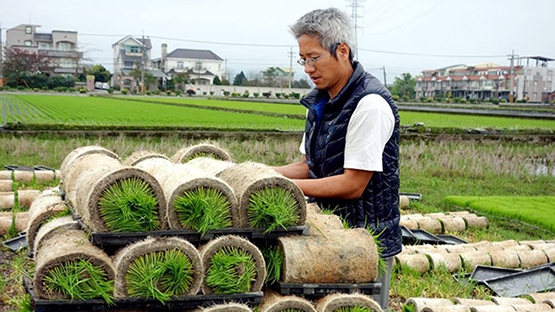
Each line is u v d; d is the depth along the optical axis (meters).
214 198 2.91
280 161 16.22
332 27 3.46
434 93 102.75
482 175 14.80
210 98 67.75
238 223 2.97
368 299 3.04
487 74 98.00
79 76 95.94
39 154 14.45
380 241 3.62
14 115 27.81
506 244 7.80
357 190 3.53
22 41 101.12
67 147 15.51
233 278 2.88
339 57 3.52
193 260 2.81
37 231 3.68
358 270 3.10
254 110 38.16
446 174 14.84
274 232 3.03
